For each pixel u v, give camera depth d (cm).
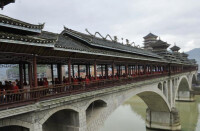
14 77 2655
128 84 3119
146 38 12375
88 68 2844
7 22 1407
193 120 5784
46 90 1722
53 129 2217
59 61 1942
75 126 2072
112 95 2733
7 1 1612
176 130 5006
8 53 1433
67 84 1936
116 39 4197
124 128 5094
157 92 4497
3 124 1376
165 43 6788
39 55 1677
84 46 2559
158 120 5191
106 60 2675
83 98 2095
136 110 6931
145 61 4044
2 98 1372
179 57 8319
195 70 11512
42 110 1647
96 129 2425
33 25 1617
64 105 1867
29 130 1553
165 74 5131
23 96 1484
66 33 2702
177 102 8481
